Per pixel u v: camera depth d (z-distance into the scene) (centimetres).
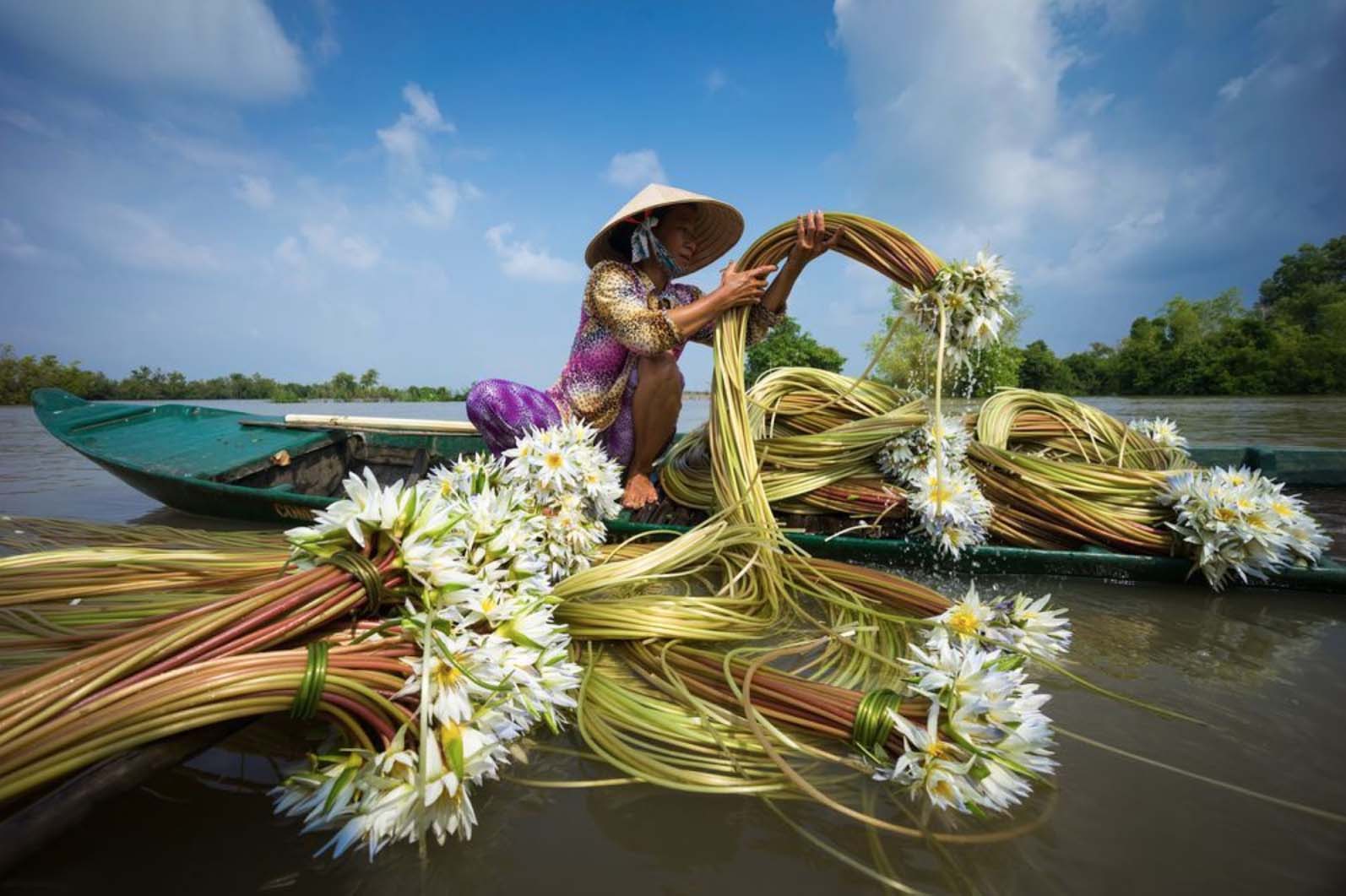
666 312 194
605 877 78
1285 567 177
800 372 258
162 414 368
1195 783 94
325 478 352
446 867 79
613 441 231
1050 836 83
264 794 92
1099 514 191
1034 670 131
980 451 210
